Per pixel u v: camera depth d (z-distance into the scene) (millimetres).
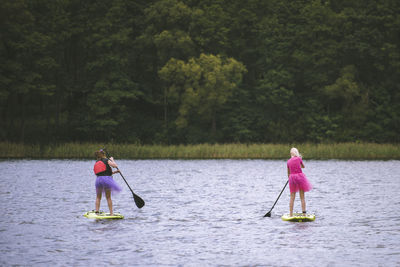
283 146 78625
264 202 27062
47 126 104312
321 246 16531
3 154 73812
